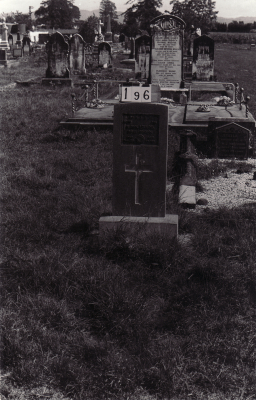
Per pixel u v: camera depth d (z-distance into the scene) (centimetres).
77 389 371
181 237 647
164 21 2033
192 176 886
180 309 466
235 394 370
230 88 2209
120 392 370
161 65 2077
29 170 951
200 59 2452
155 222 608
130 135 612
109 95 2016
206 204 800
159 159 614
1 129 1388
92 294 481
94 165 1007
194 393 371
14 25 6612
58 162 1035
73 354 407
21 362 390
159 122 604
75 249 601
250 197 836
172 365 387
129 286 508
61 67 2388
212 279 516
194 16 6475
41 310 457
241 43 8662
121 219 614
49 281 504
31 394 370
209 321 446
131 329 433
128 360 398
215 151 1133
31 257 564
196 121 1347
